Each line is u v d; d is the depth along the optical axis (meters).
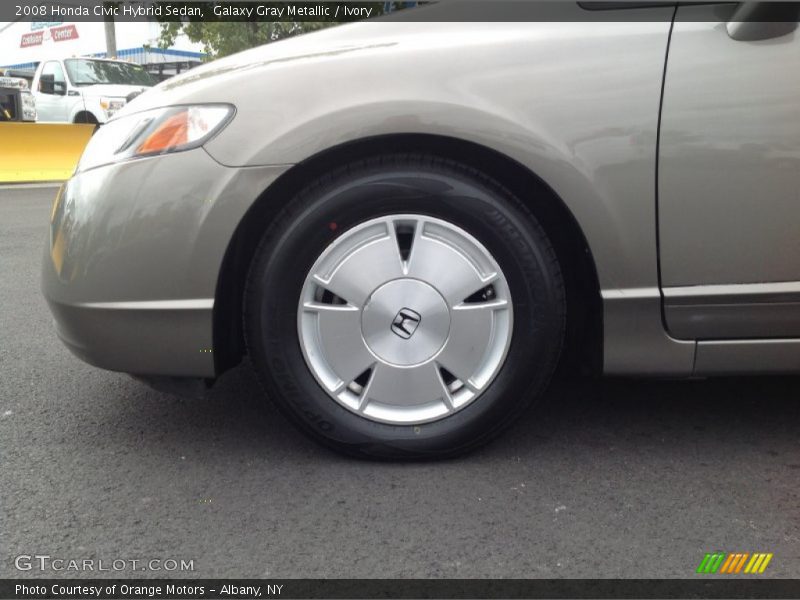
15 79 17.38
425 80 2.09
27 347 3.61
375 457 2.30
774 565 1.82
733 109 2.08
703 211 2.12
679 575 1.79
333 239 2.16
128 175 2.14
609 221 2.12
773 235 2.13
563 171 2.09
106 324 2.18
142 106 2.27
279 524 2.01
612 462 2.34
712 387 2.94
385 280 2.18
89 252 2.16
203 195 2.10
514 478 2.24
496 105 2.08
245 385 3.03
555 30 2.14
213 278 2.13
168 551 1.89
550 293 2.20
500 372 2.24
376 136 2.08
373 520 2.02
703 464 2.32
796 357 2.23
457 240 2.18
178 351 2.19
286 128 2.08
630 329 2.20
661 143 2.09
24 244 6.55
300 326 2.20
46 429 2.63
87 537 1.96
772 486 2.19
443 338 2.21
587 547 1.90
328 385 2.24
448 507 2.08
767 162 2.10
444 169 2.15
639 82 2.09
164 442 2.51
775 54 2.08
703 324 2.20
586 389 2.94
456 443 2.27
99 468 2.33
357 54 2.14
